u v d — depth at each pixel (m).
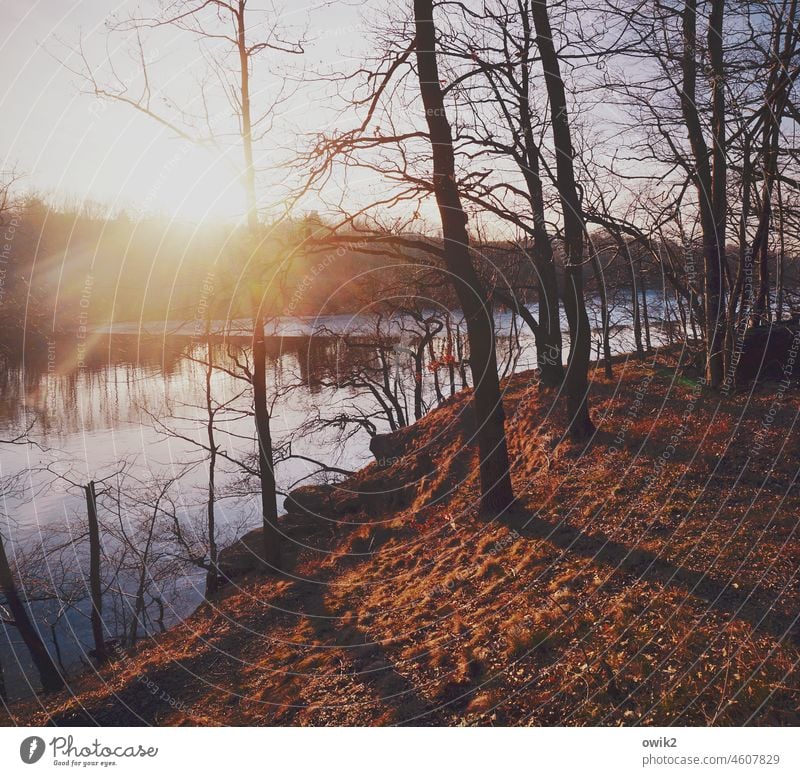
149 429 26.11
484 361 11.15
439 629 7.93
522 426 16.11
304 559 13.75
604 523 9.16
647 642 6.11
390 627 8.48
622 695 5.57
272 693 7.55
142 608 16.08
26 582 16.52
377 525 14.02
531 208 15.27
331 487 19.23
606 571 7.75
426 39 10.88
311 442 26.75
